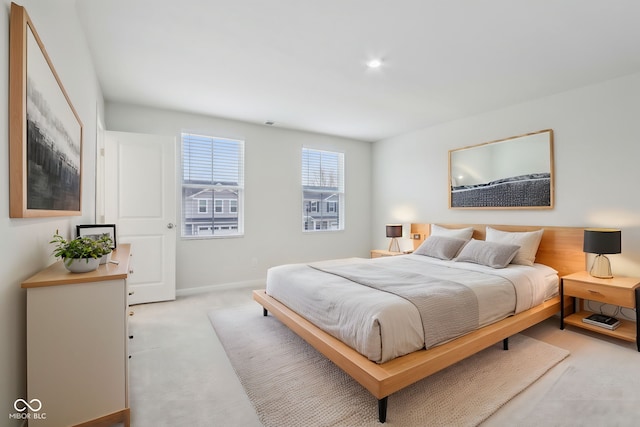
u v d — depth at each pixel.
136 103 3.70
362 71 2.86
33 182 1.24
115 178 3.48
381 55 2.56
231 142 4.42
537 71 2.82
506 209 3.76
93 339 1.40
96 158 2.97
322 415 1.71
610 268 2.83
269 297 3.10
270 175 4.70
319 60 2.65
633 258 2.84
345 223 5.46
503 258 3.17
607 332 2.65
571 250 3.16
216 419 1.68
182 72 2.88
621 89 2.91
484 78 2.98
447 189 4.42
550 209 3.37
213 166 4.29
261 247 4.64
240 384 2.01
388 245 5.39
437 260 3.66
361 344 1.84
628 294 2.51
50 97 1.44
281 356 2.38
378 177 5.59
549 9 1.96
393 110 3.93
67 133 1.74
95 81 2.82
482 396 1.87
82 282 1.37
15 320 1.21
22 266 1.26
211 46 2.44
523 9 1.96
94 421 1.41
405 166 5.08
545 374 2.14
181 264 4.07
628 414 1.72
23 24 1.12
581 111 3.15
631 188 2.85
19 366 1.26
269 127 4.68
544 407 1.78
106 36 2.30
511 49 2.45
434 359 1.83
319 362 2.29
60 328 1.34
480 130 4.03
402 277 2.64
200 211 4.22
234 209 4.48
